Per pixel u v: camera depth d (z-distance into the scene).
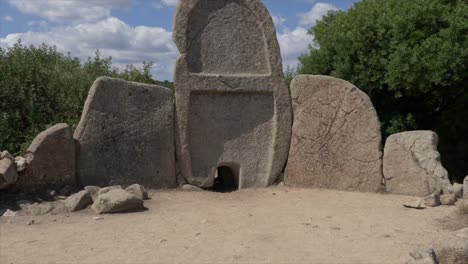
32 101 8.78
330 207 6.20
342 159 7.29
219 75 7.36
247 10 7.59
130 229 5.14
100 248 4.54
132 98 7.00
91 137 6.73
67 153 6.52
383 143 9.66
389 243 4.71
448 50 8.31
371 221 5.51
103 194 5.95
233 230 5.12
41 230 5.15
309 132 7.45
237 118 7.55
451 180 9.70
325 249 4.54
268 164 7.61
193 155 7.36
